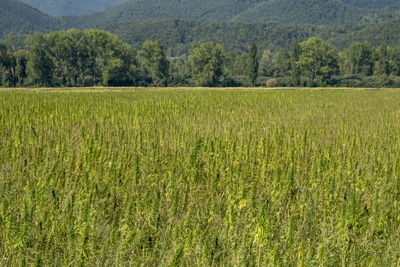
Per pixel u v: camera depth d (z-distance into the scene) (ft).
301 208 27.27
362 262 22.49
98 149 40.27
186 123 62.59
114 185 31.83
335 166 37.14
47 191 28.71
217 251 22.07
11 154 39.55
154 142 44.21
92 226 22.89
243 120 69.31
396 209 28.37
